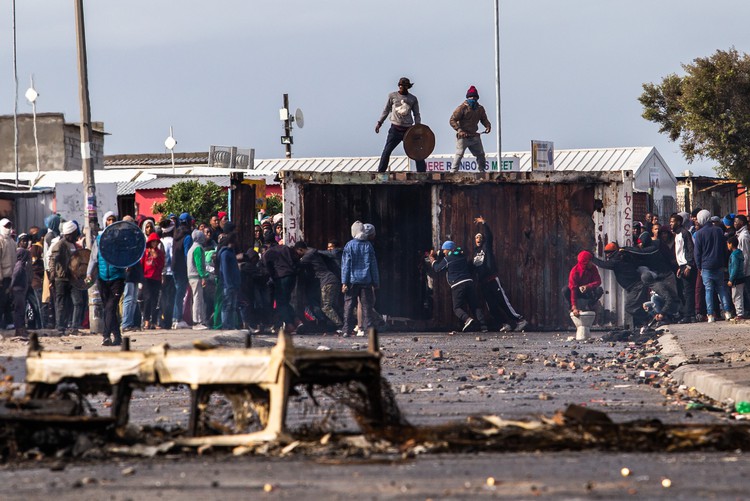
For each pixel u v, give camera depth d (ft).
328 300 270.26
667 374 170.50
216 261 253.65
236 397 89.97
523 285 286.05
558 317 285.64
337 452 83.46
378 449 84.84
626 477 72.18
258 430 89.81
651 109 646.33
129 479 72.95
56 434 85.56
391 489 67.67
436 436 87.15
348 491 67.00
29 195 402.72
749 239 276.21
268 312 267.80
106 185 259.39
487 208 286.66
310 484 69.82
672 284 274.57
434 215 286.05
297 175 281.33
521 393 144.05
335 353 87.40
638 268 275.59
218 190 544.21
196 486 69.62
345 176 283.59
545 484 69.31
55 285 239.91
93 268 232.53
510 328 282.97
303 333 271.08
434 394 143.02
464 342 241.76
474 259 283.38
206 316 256.73
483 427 91.61
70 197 256.11
